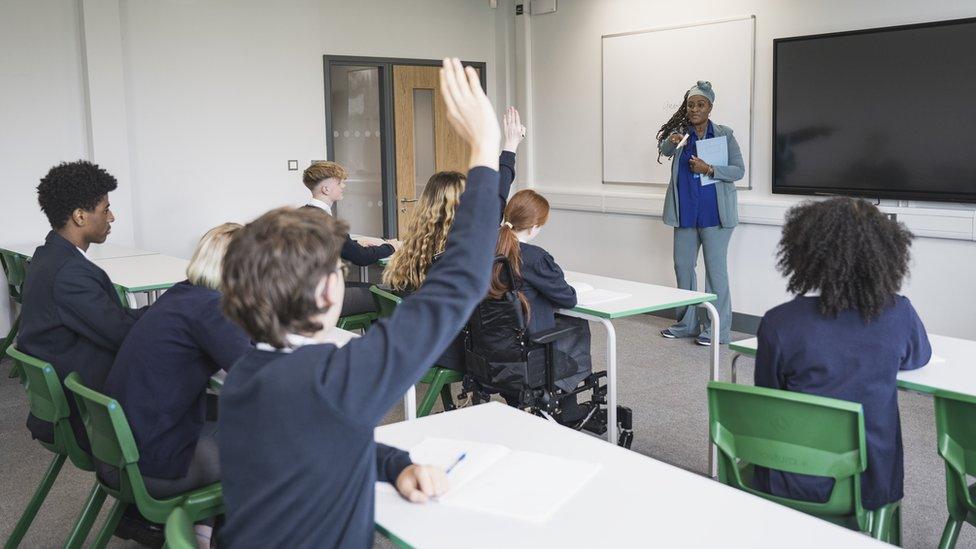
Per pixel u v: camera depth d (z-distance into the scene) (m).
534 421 1.96
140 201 5.98
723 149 5.47
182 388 2.15
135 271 4.52
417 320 1.19
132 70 5.86
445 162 7.58
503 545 1.34
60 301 2.52
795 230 2.04
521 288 3.10
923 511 3.06
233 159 6.32
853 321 1.99
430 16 7.27
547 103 7.30
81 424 2.41
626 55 6.52
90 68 5.63
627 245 6.74
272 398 1.17
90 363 2.54
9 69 5.48
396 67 7.17
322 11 6.70
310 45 6.58
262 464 1.19
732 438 2.04
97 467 2.22
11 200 5.56
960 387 2.22
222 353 2.10
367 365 1.16
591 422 3.45
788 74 5.41
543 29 7.23
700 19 5.96
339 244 1.24
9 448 3.87
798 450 1.93
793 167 5.47
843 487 1.91
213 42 6.14
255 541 1.21
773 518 1.43
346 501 1.20
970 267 4.75
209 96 6.17
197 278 2.21
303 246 1.19
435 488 1.52
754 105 5.69
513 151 2.73
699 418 4.12
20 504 3.26
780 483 1.98
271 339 1.21
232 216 6.36
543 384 3.15
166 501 2.11
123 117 5.78
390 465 1.57
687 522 1.42
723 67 5.84
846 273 1.96
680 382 4.74
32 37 5.55
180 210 6.14
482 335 3.10
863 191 5.12
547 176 7.41
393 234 7.37
